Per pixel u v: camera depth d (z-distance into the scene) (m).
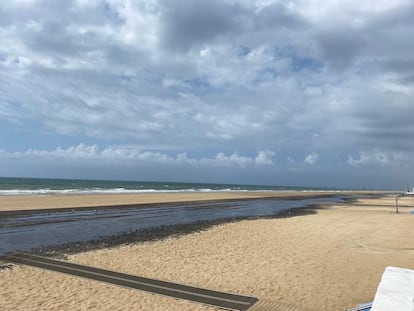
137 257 10.34
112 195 40.38
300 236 14.37
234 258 10.37
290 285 7.82
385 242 12.99
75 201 28.98
